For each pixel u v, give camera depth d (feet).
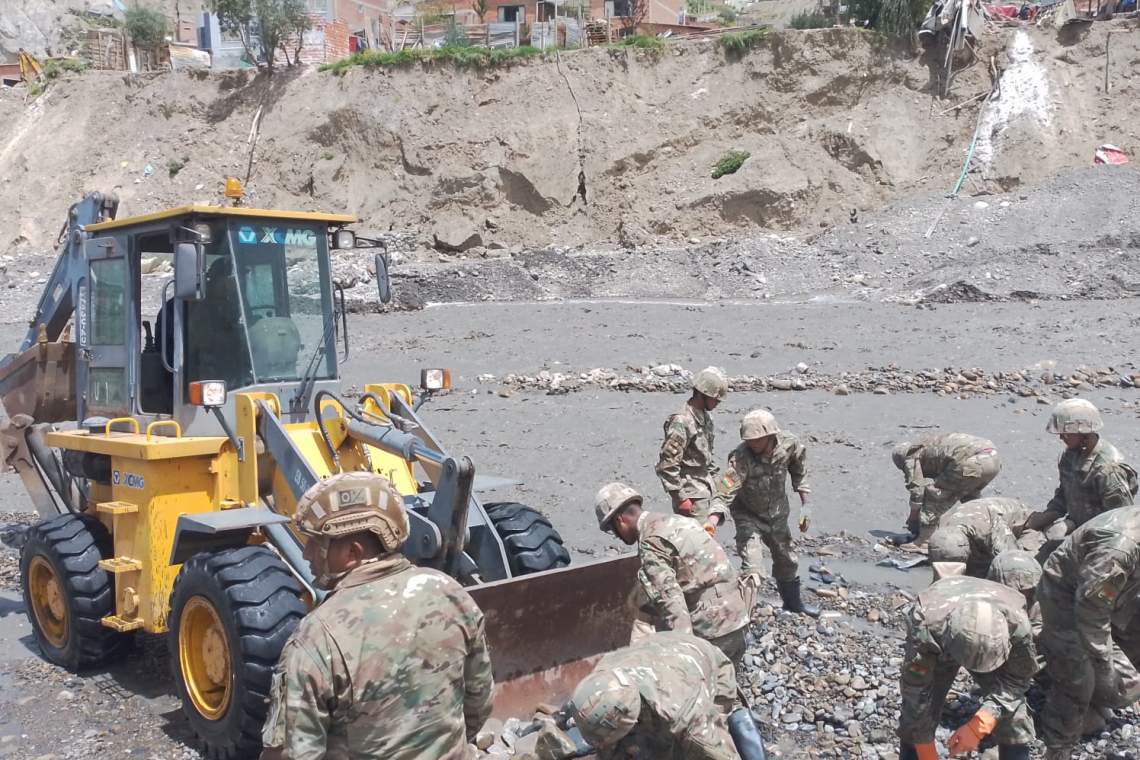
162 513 20.07
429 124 120.47
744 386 53.21
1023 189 95.30
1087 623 15.69
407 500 20.04
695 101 116.16
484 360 64.18
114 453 20.84
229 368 20.77
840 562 28.27
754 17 199.93
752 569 22.41
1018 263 77.77
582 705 11.89
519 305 85.20
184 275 19.65
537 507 34.94
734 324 70.18
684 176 112.16
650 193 112.16
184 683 18.39
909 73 111.04
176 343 21.12
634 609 19.69
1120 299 69.62
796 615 23.47
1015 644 14.69
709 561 16.31
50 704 20.43
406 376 60.13
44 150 132.36
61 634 22.38
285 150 123.44
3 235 127.13
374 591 10.34
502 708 17.98
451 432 46.78
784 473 23.24
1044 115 104.63
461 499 18.11
